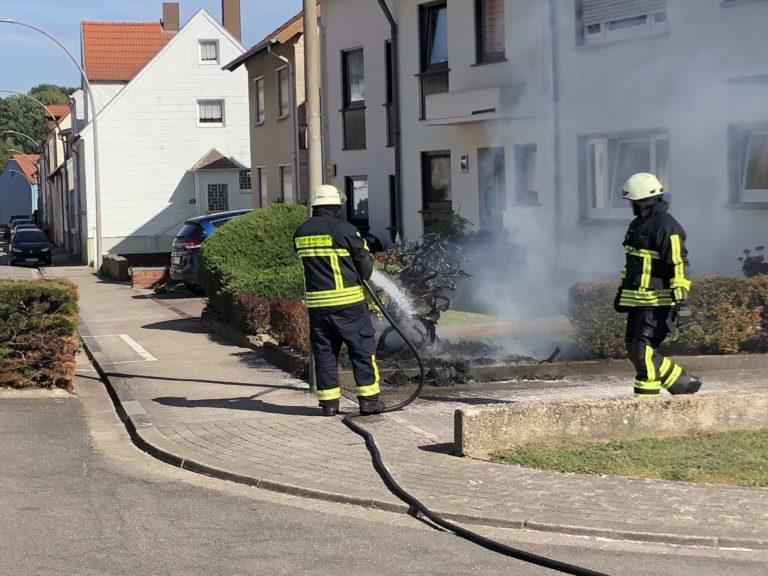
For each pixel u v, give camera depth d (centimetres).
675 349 1065
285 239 1645
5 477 741
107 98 5278
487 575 523
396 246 1608
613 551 556
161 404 991
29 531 605
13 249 4662
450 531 596
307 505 660
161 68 4500
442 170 2127
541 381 1016
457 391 983
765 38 1350
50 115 5616
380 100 2366
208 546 575
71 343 1064
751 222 1393
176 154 4550
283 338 1240
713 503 616
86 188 4512
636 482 662
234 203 4572
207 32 4525
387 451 764
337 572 529
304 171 3003
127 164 4509
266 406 960
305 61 1017
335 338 902
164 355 1343
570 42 1677
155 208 4553
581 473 686
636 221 832
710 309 1045
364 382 884
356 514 637
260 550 568
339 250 877
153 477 744
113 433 911
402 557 552
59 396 1057
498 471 698
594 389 972
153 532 603
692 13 1454
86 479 736
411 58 2173
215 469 741
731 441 752
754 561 537
